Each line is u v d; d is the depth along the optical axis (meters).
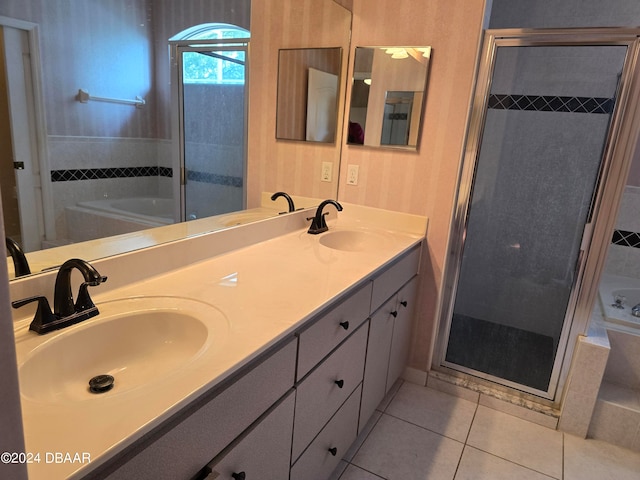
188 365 0.85
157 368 1.04
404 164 2.16
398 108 2.11
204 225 1.58
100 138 1.18
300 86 1.98
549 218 2.59
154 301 1.16
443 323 2.31
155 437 0.73
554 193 2.55
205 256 1.54
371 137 2.21
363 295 1.53
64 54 1.08
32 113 1.03
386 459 1.80
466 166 2.09
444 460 1.81
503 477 1.74
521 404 2.12
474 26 1.88
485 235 2.76
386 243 1.98
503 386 2.24
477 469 1.77
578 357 1.94
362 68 2.17
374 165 2.24
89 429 0.66
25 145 1.02
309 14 1.93
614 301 2.47
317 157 2.19
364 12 2.12
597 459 1.87
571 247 2.56
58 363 0.93
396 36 2.06
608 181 1.86
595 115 2.38
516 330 2.77
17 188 1.01
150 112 1.32
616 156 1.83
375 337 1.73
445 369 2.37
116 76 1.20
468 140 2.06
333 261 1.62
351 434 1.68
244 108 1.70
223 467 0.90
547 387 2.22
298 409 1.19
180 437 0.77
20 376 0.82
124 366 1.05
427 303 2.26
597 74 2.34
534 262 2.68
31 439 0.63
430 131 2.06
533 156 2.56
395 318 1.95
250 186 1.80
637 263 2.86
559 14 2.68
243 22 1.63
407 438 1.93
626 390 2.08
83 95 1.13
